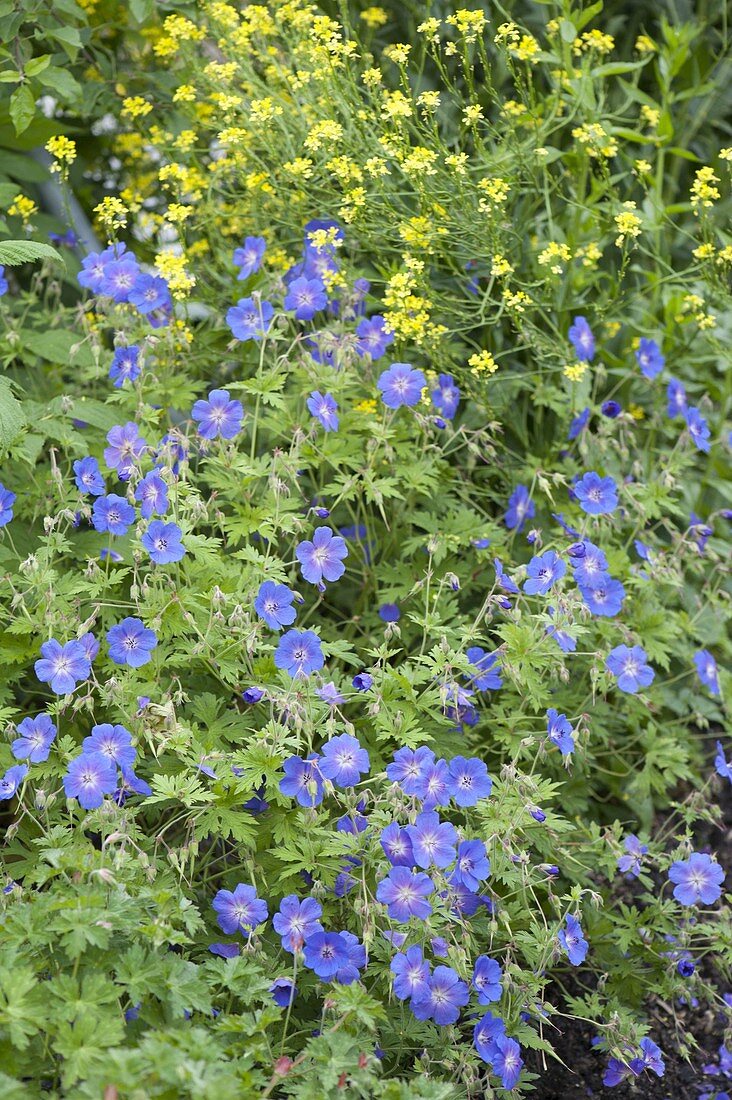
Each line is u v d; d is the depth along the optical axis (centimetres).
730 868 248
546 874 218
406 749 210
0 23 247
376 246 248
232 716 220
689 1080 226
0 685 223
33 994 193
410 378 236
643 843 227
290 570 243
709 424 274
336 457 236
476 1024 208
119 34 275
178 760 218
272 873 214
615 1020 215
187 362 249
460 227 242
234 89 256
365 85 261
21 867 213
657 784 241
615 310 252
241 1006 208
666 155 287
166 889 203
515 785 215
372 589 243
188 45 255
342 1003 199
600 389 271
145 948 200
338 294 249
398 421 242
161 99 266
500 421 257
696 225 279
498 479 259
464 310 252
